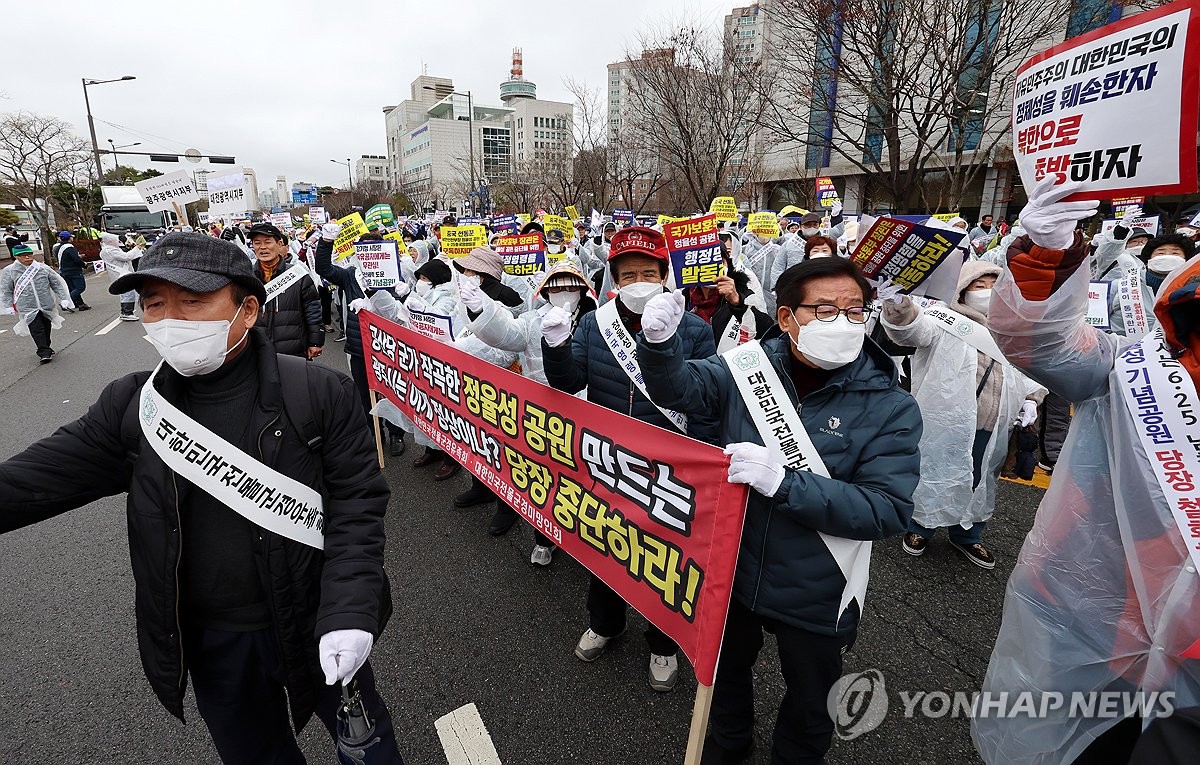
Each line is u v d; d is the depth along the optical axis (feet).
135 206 76.79
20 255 25.58
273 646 5.01
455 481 14.56
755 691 8.09
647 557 6.17
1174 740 2.88
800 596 5.44
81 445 4.63
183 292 4.25
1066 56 4.62
